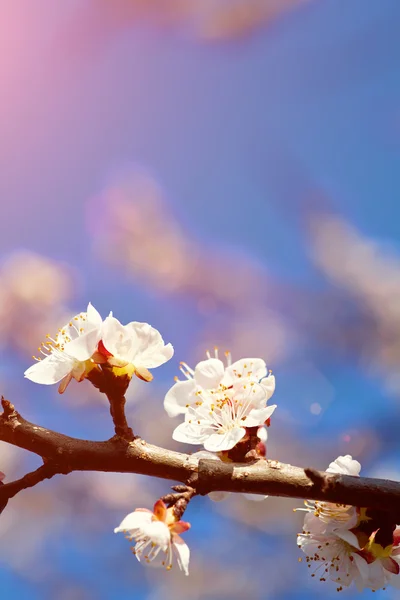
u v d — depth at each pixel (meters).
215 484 0.62
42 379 0.63
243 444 0.63
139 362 0.63
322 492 0.62
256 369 0.64
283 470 0.62
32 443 0.63
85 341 0.63
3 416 0.63
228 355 0.65
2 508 0.62
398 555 0.63
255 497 0.64
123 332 0.63
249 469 0.62
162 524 0.61
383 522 0.63
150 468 0.63
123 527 0.61
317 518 0.63
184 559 0.61
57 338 0.64
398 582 0.63
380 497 0.62
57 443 0.63
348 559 0.63
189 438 0.64
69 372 0.63
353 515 0.63
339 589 0.63
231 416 0.64
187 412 0.64
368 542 0.63
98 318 0.64
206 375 0.64
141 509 0.62
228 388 0.64
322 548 0.63
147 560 0.61
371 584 0.63
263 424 0.64
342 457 0.63
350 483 0.62
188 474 0.63
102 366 0.63
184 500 0.62
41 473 0.63
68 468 0.63
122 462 0.63
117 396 0.63
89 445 0.63
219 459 0.63
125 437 0.63
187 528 0.61
